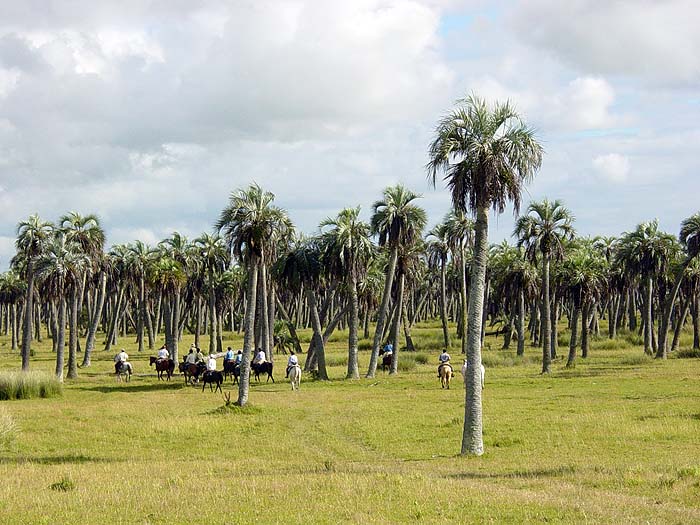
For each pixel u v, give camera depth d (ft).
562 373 187.62
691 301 319.06
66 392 161.17
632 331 353.31
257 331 219.61
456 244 278.87
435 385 162.81
